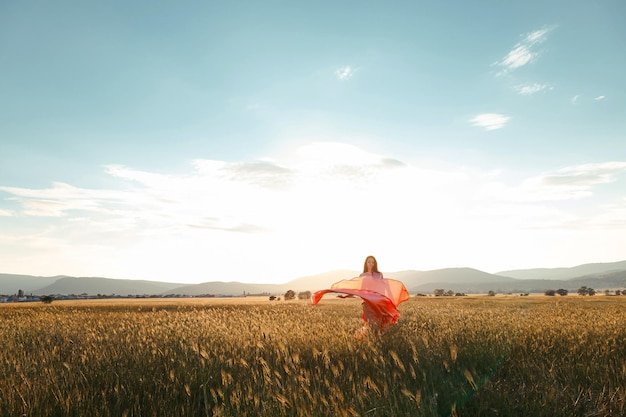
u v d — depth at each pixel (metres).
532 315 12.51
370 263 10.46
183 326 9.30
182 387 4.69
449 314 12.53
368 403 3.95
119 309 29.72
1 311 24.12
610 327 9.08
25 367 5.77
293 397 3.94
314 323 9.70
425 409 3.74
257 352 6.13
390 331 7.79
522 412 4.20
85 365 5.77
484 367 4.80
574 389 4.78
